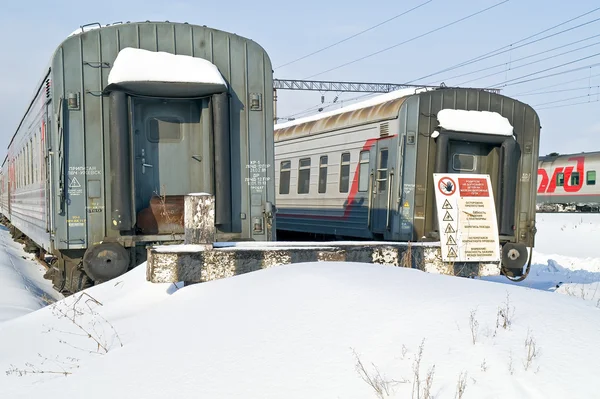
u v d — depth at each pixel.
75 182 7.82
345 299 3.94
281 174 17.41
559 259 15.82
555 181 39.88
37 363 4.28
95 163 7.89
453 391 2.75
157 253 5.48
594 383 2.72
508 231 11.05
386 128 11.60
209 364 3.45
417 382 2.81
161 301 5.43
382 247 6.23
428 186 11.08
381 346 3.27
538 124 11.72
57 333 5.07
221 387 3.17
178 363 3.57
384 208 11.70
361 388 2.92
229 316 4.11
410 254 6.34
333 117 14.44
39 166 10.32
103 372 3.73
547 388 2.71
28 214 13.60
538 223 28.72
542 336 3.24
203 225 5.81
